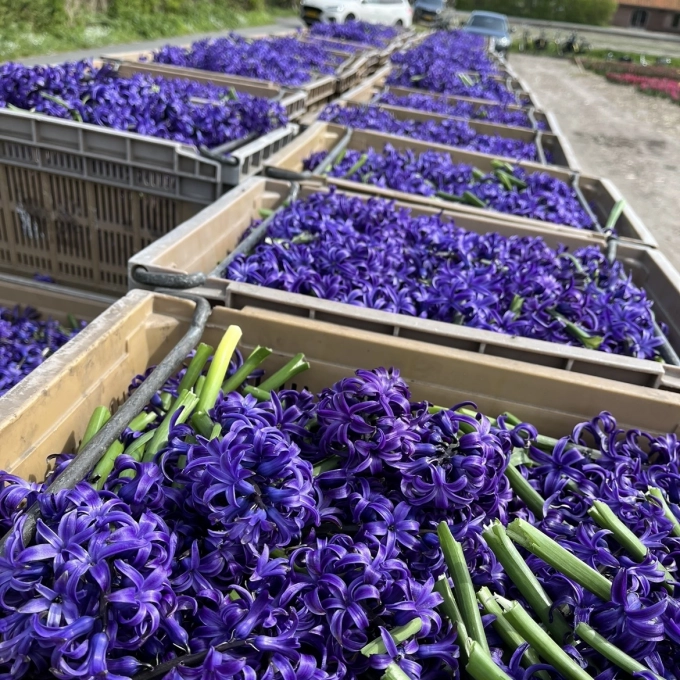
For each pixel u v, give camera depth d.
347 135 1.34
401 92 2.05
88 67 1.25
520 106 1.96
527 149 1.49
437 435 0.43
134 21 4.43
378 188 1.01
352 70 2.32
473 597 0.39
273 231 0.82
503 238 0.87
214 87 1.50
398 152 1.29
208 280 0.64
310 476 0.39
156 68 1.63
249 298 0.63
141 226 1.00
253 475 0.37
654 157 3.28
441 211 0.97
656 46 10.75
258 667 0.33
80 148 0.95
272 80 1.76
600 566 0.43
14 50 3.13
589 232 0.95
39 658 0.30
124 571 0.31
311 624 0.36
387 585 0.37
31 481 0.47
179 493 0.40
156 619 0.31
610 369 0.61
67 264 1.06
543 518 0.48
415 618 0.36
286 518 0.37
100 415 0.50
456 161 1.35
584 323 0.70
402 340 0.60
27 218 1.04
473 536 0.42
